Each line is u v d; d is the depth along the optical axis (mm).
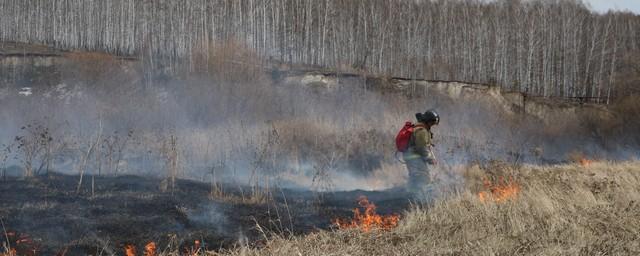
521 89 48156
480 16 53781
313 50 51531
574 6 56062
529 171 8930
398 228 5180
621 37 59000
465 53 50938
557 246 4207
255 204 7238
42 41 59219
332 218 6695
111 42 55312
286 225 6227
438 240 4664
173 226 5914
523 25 53125
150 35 51531
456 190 7461
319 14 52781
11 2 60688
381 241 4688
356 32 54344
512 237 4543
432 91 35469
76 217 6000
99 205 6609
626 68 53719
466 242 4531
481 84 37156
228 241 5473
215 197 7520
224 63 33844
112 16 56219
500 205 5742
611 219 4992
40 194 7023
